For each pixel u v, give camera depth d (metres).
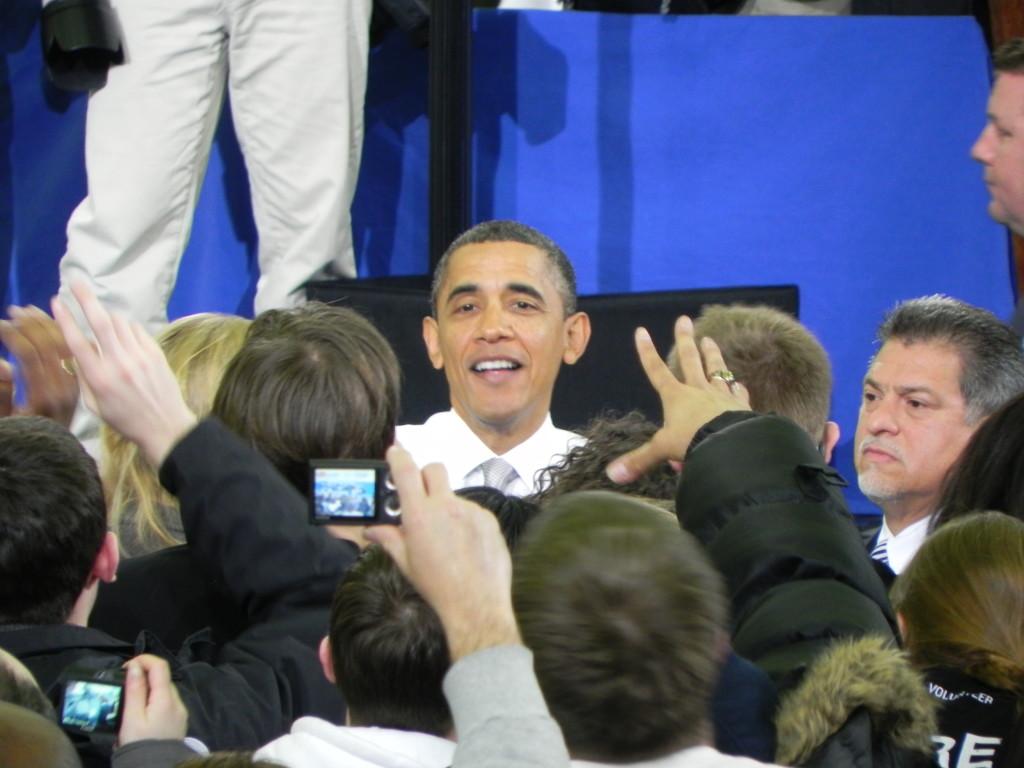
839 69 17.09
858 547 6.88
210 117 16.30
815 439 11.29
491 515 5.12
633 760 5.32
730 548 6.79
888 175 17.00
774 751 6.25
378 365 8.49
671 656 5.27
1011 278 16.95
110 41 15.19
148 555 8.49
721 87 17.09
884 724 6.19
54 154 17.45
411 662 6.04
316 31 16.06
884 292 16.91
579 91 17.11
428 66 16.16
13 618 7.43
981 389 11.20
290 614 7.48
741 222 16.98
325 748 5.96
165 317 16.27
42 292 17.47
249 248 17.44
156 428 7.16
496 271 13.20
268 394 8.26
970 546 7.13
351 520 5.49
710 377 7.88
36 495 7.37
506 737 4.82
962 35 17.16
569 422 15.11
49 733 4.70
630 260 17.00
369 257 17.61
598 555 5.36
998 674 6.96
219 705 7.19
